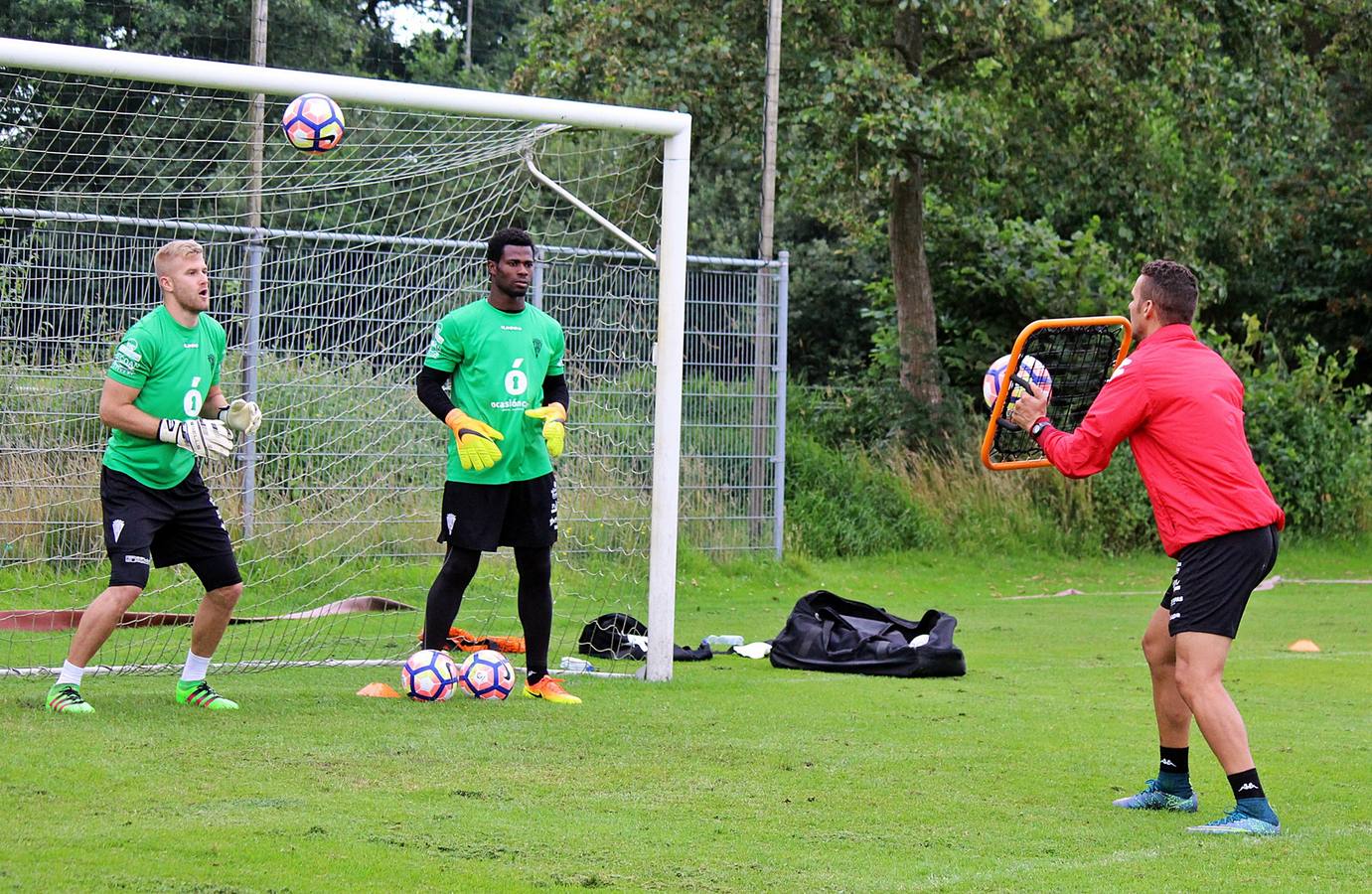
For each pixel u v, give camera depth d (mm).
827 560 24859
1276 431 30484
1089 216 37531
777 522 22219
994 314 33719
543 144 16375
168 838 6723
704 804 7984
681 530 21641
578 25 29453
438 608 11570
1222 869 6797
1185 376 7832
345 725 9906
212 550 10461
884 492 26734
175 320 10273
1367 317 45406
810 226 46844
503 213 17047
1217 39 30266
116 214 18234
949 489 27562
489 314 11508
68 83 15266
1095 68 30031
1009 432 9195
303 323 17781
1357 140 44375
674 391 12992
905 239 31172
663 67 27922
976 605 21141
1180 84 30031
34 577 16172
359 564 17812
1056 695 12461
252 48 20141
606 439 19625
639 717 10703
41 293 17016
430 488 18312
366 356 18047
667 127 13016
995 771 9109
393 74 38969
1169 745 8203
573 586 18125
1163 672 8188
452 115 12547
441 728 9922
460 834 7074
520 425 11461
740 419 21891
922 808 8047
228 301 17500
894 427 29375
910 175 29453
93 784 7793
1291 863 6926
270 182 17500
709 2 28625
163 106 23281
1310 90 32375
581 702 11383
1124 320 8969
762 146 28844
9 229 16797
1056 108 32344
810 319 45125
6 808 7172
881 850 7066
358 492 17812
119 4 28172
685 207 13094
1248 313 45219
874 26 29594
